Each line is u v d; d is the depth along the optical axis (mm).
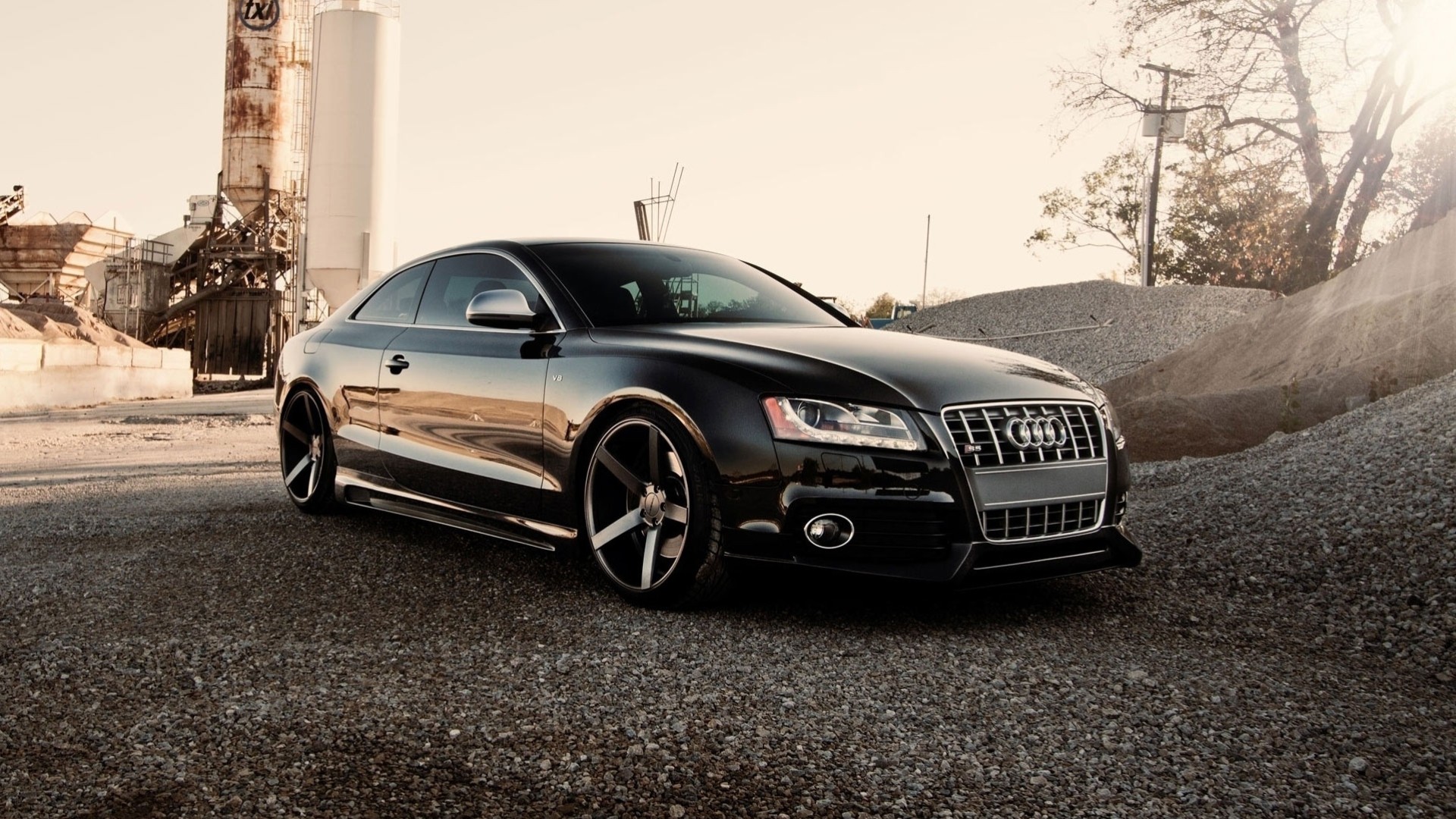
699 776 2145
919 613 3422
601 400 3586
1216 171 27328
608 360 3652
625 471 3529
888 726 2432
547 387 3814
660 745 2303
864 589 3707
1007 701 2613
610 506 3648
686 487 3338
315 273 33344
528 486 3875
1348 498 4238
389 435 4590
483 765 2182
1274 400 6656
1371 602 3457
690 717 2473
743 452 3225
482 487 4078
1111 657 2986
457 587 3748
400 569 4023
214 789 2053
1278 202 26359
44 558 4180
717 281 4469
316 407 5148
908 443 3145
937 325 16906
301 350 5301
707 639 3107
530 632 3168
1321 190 22906
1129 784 2141
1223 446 6703
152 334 39531
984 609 3486
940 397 3221
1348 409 6328
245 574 3908
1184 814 2010
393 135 33781
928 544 3143
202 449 9266
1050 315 16062
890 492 3127
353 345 4930
